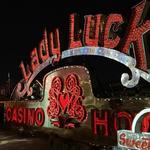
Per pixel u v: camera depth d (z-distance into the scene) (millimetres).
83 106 20938
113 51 18750
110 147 18688
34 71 26172
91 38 20141
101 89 20250
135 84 17250
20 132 27500
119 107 18312
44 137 24625
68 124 22000
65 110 22391
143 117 16531
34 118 25797
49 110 24078
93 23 20078
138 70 17266
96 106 19938
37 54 25828
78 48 21266
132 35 17719
